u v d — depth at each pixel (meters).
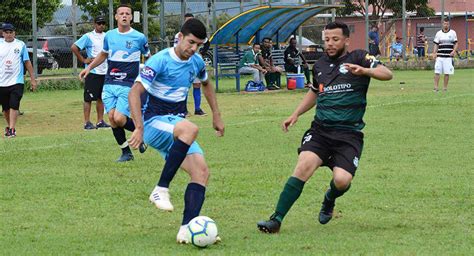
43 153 14.02
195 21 7.96
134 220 8.90
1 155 13.77
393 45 48.28
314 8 30.47
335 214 9.14
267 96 27.41
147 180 11.39
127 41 13.62
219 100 25.89
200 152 7.95
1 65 17.20
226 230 8.34
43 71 35.34
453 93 26.70
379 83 33.66
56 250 7.55
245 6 38.59
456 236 8.00
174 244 7.72
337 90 8.20
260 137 16.02
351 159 8.09
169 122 7.93
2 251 7.51
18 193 10.44
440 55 27.38
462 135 16.00
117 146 14.96
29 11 34.72
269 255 7.24
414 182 11.05
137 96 7.87
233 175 11.69
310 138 8.30
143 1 34.66
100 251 7.48
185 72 8.06
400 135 16.02
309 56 38.00
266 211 9.33
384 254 7.27
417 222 8.69
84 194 10.37
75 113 22.75
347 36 8.34
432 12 52.56
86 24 38.59
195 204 7.75
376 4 50.62
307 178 8.16
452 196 10.09
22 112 22.78
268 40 30.33
